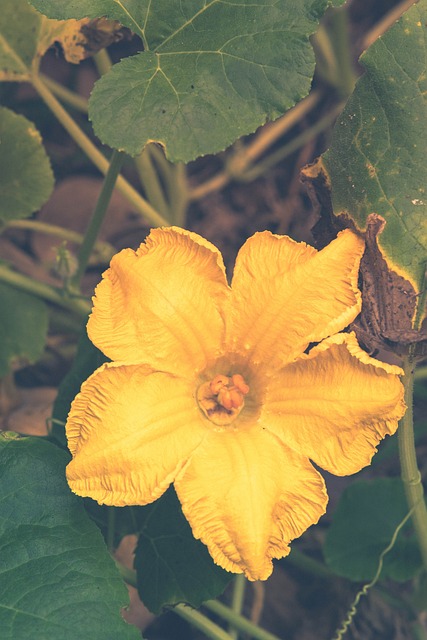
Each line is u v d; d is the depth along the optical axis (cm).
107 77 60
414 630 76
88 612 58
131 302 58
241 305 59
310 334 59
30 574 59
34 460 62
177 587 66
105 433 56
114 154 69
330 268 59
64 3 61
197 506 57
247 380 61
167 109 59
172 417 58
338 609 79
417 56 60
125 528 67
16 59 74
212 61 60
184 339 59
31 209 77
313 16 60
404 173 61
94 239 75
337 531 74
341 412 58
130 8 62
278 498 57
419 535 66
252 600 80
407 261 61
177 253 58
